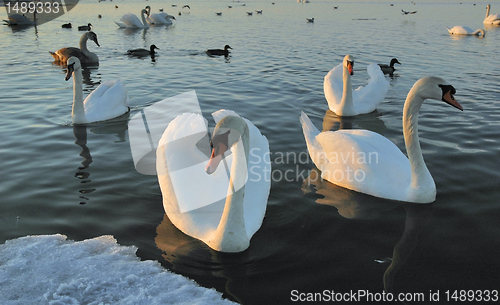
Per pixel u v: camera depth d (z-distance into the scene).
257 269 4.74
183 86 13.81
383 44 24.38
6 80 14.54
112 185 6.68
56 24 36.56
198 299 4.24
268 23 39.09
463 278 4.54
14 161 7.60
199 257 4.96
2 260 4.83
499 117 10.09
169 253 5.04
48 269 4.70
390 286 4.42
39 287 4.43
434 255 4.94
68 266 4.75
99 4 69.25
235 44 24.36
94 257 4.92
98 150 8.19
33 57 19.56
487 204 6.02
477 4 97.88
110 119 10.39
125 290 4.39
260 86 13.73
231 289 4.41
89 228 5.51
